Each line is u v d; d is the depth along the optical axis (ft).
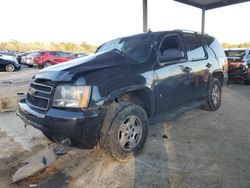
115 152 12.27
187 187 10.67
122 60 13.97
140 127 13.28
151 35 15.99
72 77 11.55
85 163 12.89
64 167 12.57
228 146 14.61
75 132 11.05
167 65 15.43
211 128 17.65
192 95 18.12
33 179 11.60
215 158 13.15
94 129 11.51
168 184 10.93
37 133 17.20
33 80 13.38
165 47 15.98
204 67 19.29
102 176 11.70
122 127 12.42
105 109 11.80
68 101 11.35
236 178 11.25
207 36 21.48
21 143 15.62
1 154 14.20
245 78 36.47
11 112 23.13
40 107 12.19
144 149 14.30
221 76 22.47
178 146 14.70
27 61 80.69
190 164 12.57
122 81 12.60
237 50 37.99
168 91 15.42
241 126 17.99
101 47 17.71
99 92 11.64
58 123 11.09
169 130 17.34
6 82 43.80
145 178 11.43
